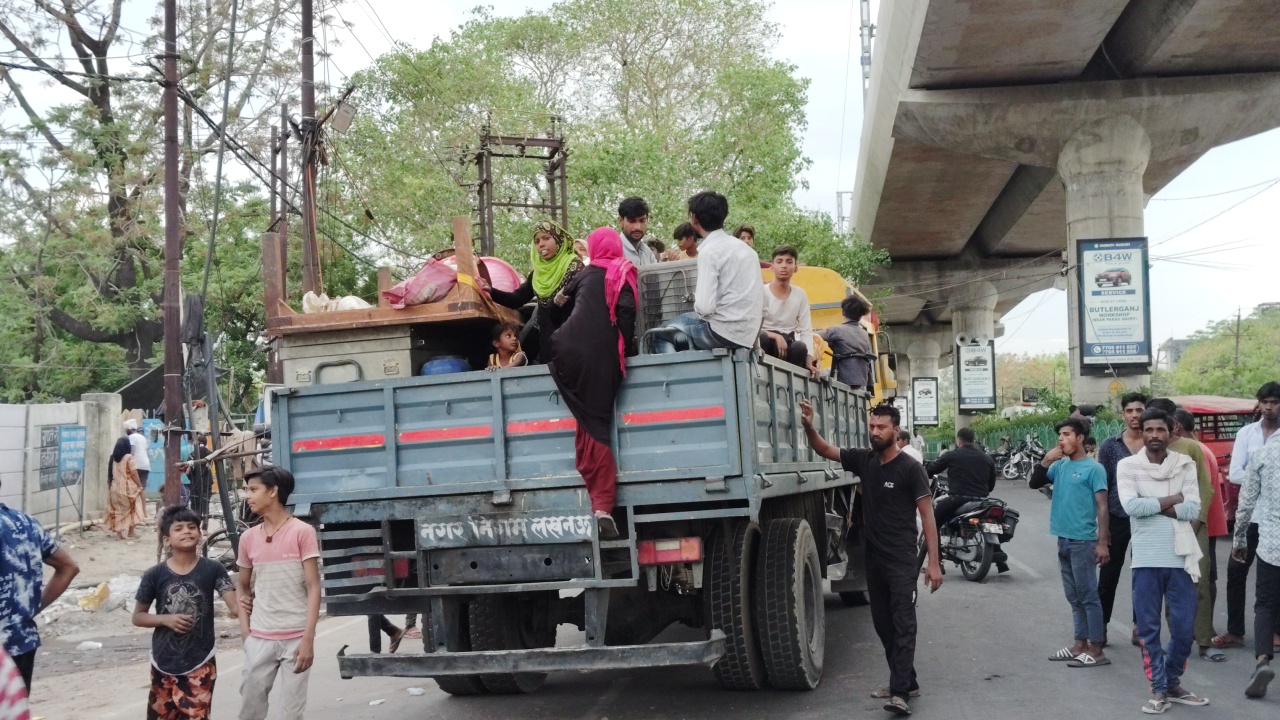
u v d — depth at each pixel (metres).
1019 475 33.62
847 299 10.41
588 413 5.70
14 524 4.83
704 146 30.72
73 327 32.94
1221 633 8.43
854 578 10.34
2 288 31.38
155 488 25.86
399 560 6.22
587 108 35.81
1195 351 67.38
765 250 29.69
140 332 33.25
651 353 6.20
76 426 19.45
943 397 116.00
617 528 5.81
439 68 33.06
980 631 9.02
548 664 5.70
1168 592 6.29
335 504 6.23
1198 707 6.23
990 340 47.28
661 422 5.73
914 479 6.45
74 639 11.18
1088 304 29.44
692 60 35.53
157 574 5.38
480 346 7.31
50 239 30.42
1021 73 29.11
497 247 29.14
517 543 5.94
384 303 6.56
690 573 6.31
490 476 5.99
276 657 5.40
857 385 10.16
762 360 6.14
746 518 6.61
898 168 36.97
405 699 7.55
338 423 6.27
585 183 27.88
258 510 5.46
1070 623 9.21
